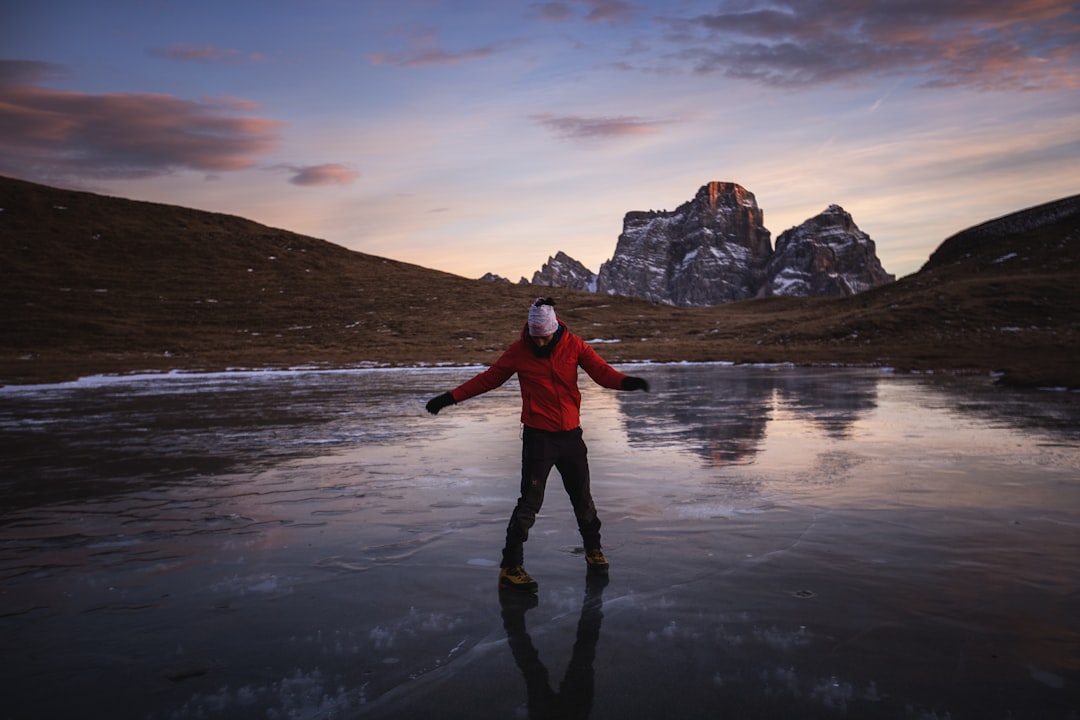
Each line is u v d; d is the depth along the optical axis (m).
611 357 35.25
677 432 9.03
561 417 3.80
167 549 4.22
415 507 5.22
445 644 2.83
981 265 59.97
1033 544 3.98
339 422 10.82
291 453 7.80
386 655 2.74
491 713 2.27
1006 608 3.06
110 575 3.76
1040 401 11.88
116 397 16.23
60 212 80.94
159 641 2.90
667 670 2.56
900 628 2.87
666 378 20.59
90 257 71.88
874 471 6.19
